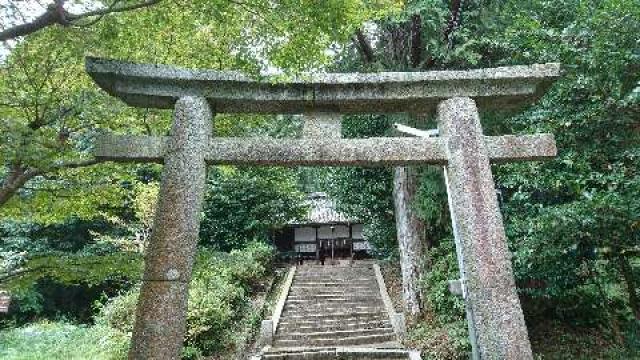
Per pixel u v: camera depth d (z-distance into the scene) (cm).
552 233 577
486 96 428
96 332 1105
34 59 449
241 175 1684
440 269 1059
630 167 548
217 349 997
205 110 411
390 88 426
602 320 862
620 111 543
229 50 526
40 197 516
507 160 415
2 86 455
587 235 554
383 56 1108
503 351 348
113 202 595
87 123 518
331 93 425
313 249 2327
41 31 430
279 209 1769
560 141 605
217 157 398
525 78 417
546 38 629
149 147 394
